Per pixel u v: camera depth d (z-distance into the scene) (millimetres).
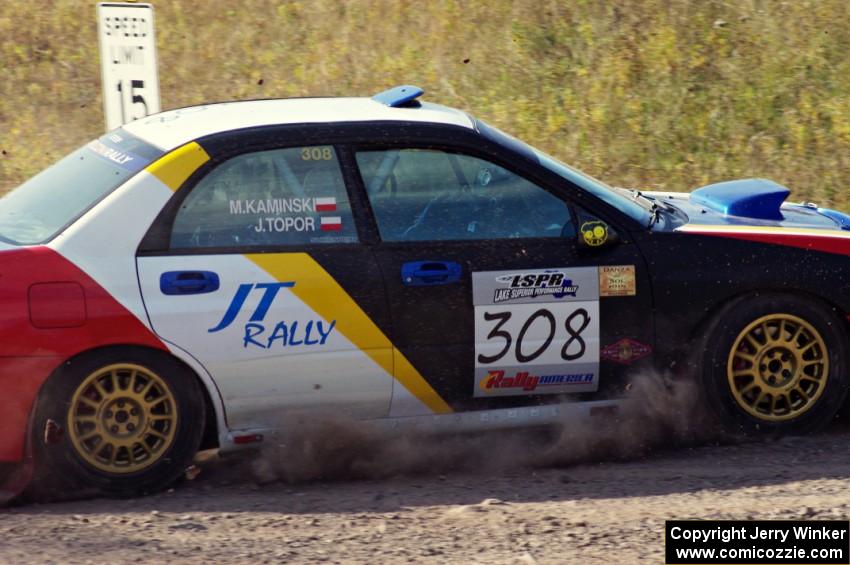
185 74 44156
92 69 44656
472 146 19266
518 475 19328
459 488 18688
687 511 17188
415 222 18891
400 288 18547
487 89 41500
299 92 42750
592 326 19250
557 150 37938
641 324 19438
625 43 42469
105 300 17578
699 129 38219
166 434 18219
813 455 19625
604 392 19656
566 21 43969
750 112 38688
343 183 18750
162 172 18203
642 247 19422
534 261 19000
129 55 29344
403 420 19109
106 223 17891
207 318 17938
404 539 16297
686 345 19703
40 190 19703
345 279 18391
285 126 18859
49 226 18234
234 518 17312
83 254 17703
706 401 19859
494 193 19266
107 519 17203
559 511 17375
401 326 18609
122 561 15516
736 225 20422
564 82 41344
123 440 18047
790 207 22891
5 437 17562
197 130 18938
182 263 17953
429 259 18703
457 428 19312
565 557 15523
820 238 19984
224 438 18562
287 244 18375
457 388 19047
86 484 17984
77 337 17500
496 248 18969
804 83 39625
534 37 43438
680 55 41500
